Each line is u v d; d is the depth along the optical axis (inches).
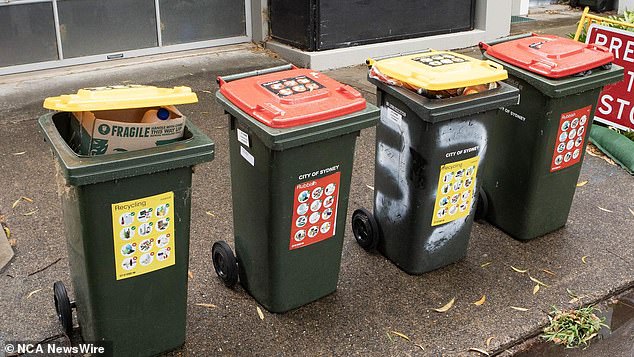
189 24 309.6
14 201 181.6
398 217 152.3
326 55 297.6
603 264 161.0
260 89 130.2
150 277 116.3
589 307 146.6
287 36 311.4
